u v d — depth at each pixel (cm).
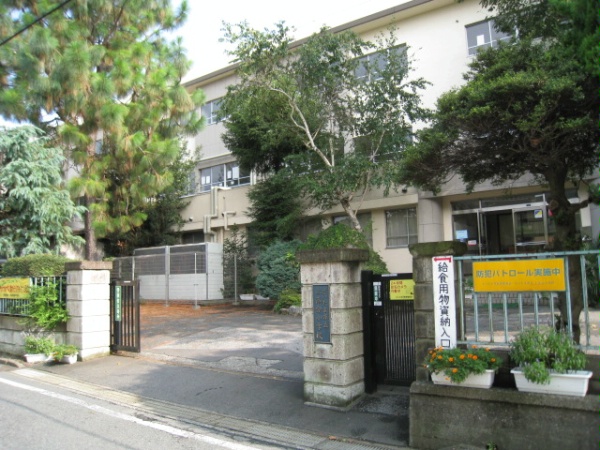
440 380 478
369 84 1383
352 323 624
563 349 431
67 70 1342
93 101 1400
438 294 514
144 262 1977
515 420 441
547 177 614
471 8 1552
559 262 461
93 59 1415
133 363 906
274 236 1756
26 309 1041
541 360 439
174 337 1130
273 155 1709
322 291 621
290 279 1530
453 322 504
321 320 619
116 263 2061
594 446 409
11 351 1086
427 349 523
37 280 1055
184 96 1525
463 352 475
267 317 1401
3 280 1128
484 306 623
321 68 1323
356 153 1388
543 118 489
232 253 1903
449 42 1577
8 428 570
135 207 1662
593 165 620
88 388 767
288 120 1438
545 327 473
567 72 489
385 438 515
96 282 992
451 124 547
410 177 647
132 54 1495
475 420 459
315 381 620
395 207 1658
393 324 655
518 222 1473
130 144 1425
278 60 1364
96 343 980
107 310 1006
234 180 2136
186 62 1625
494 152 576
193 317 1471
